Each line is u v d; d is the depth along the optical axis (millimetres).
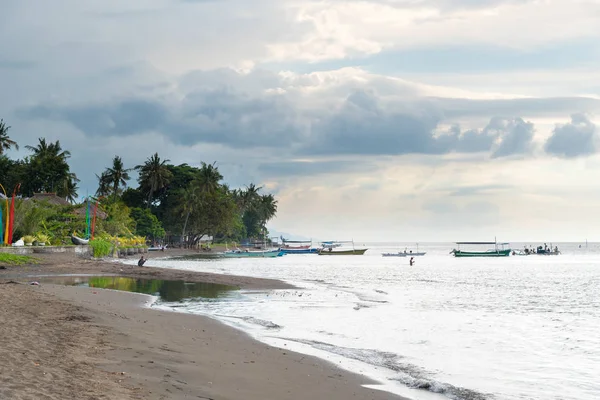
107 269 48344
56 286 30688
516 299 36750
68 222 75562
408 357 16391
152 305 26156
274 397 10898
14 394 8695
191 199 138750
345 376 13367
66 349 12680
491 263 108750
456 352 17453
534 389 13336
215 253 135250
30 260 48406
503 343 19219
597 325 24328
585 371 15195
